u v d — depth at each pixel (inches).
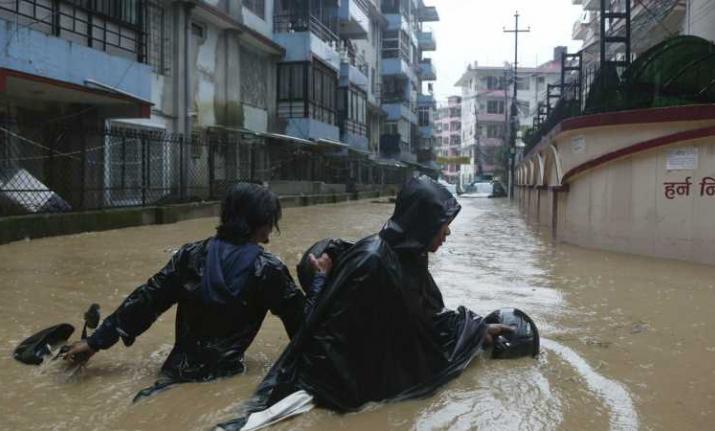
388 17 1881.2
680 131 327.6
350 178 1406.3
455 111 4138.8
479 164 2930.6
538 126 885.2
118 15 603.2
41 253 341.7
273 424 111.3
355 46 1578.5
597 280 271.6
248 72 950.4
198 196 701.3
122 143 564.7
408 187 133.1
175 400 120.9
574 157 403.9
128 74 560.4
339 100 1323.8
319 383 118.6
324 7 1233.4
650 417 117.9
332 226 572.1
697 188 323.6
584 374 141.1
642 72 376.5
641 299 229.5
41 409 117.6
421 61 2504.9
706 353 159.5
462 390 130.4
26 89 477.4
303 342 123.0
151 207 558.3
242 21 896.3
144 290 135.6
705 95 354.0
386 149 1891.0
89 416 114.3
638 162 353.4
